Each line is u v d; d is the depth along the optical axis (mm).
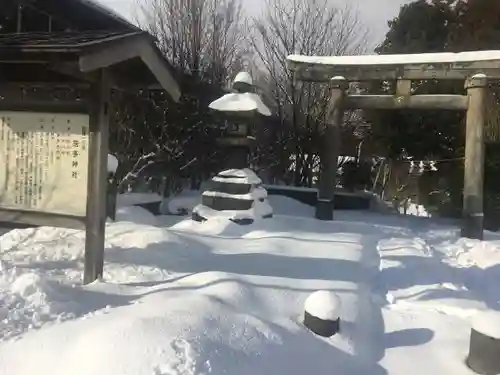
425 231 12008
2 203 5664
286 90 20469
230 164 11391
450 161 16562
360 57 12289
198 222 10391
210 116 16594
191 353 3518
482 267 8492
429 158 17234
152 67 5688
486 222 13852
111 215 9742
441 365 4520
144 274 5965
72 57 4703
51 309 4402
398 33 19344
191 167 16812
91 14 11469
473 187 11289
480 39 17328
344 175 19719
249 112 10922
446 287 6941
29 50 4766
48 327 4012
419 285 6996
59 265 6129
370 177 19812
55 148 5520
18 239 7500
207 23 20578
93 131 5391
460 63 11320
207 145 16859
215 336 3924
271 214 11672
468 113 11438
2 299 4457
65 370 3432
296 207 14359
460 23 18000
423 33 18312
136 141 14680
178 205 13859
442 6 18375
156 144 14523
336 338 4691
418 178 18750
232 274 5965
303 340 4465
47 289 4742
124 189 14375
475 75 11242
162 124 15305
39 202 5566
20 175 5613
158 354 3469
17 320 4133
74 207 5469
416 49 18438
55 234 7867
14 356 3596
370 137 18594
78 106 5422
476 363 4406
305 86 19812
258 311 4984
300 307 5371
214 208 10891
